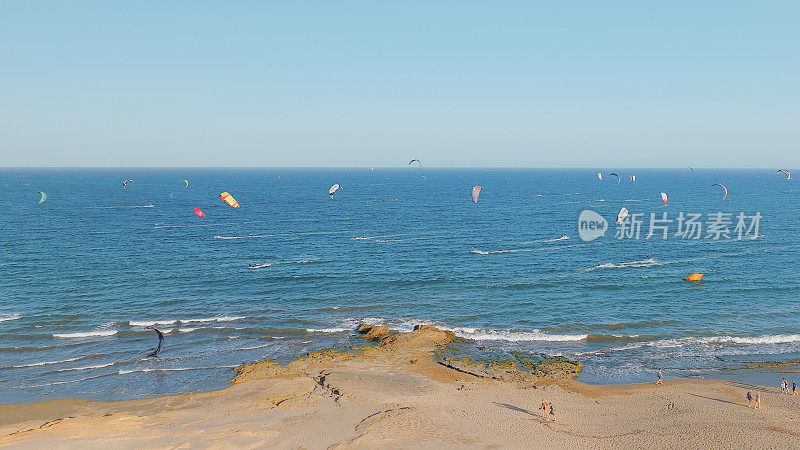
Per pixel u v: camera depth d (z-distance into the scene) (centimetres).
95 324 5503
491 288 6844
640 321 5600
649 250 9131
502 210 15562
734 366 4553
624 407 3819
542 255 8800
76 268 7756
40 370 4459
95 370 4466
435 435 3356
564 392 4053
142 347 4941
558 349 4903
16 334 5203
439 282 7131
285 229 11744
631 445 3278
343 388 4022
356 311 5972
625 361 4656
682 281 7081
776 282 7000
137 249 9250
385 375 4300
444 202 18262
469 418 3603
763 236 10375
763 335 5219
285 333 5297
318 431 3388
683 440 3334
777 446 3256
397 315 5838
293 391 3991
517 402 3872
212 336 5216
